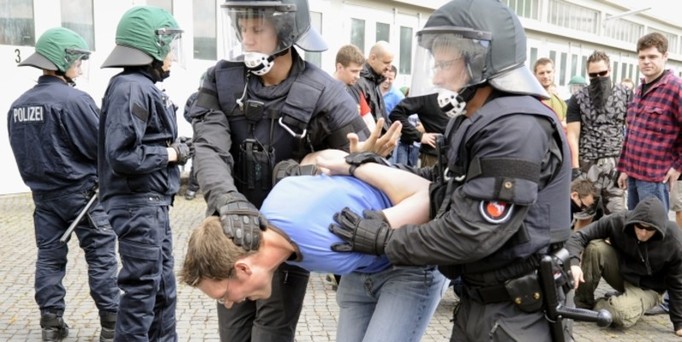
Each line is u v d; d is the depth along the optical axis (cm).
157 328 324
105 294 361
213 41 966
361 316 225
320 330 396
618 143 520
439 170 187
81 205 358
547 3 1653
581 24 1855
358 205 185
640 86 468
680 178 519
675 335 400
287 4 208
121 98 285
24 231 645
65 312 418
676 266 393
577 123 531
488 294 177
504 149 159
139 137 285
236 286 171
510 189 157
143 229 296
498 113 163
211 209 196
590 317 172
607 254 416
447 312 432
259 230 172
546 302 174
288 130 222
